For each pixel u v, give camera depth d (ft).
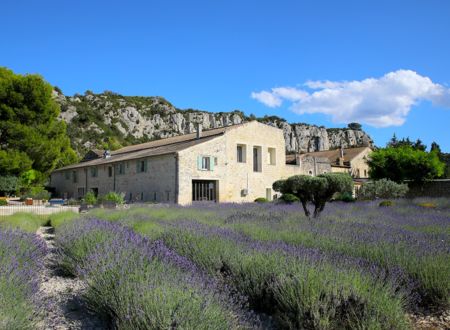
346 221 41.09
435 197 90.89
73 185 136.67
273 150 116.78
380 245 22.07
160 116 417.49
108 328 14.19
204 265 20.15
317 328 13.20
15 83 109.81
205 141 97.19
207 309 11.89
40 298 15.74
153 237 29.09
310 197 46.91
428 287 16.75
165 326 11.09
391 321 13.12
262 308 16.70
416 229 36.11
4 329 10.75
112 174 114.32
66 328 14.19
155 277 14.24
